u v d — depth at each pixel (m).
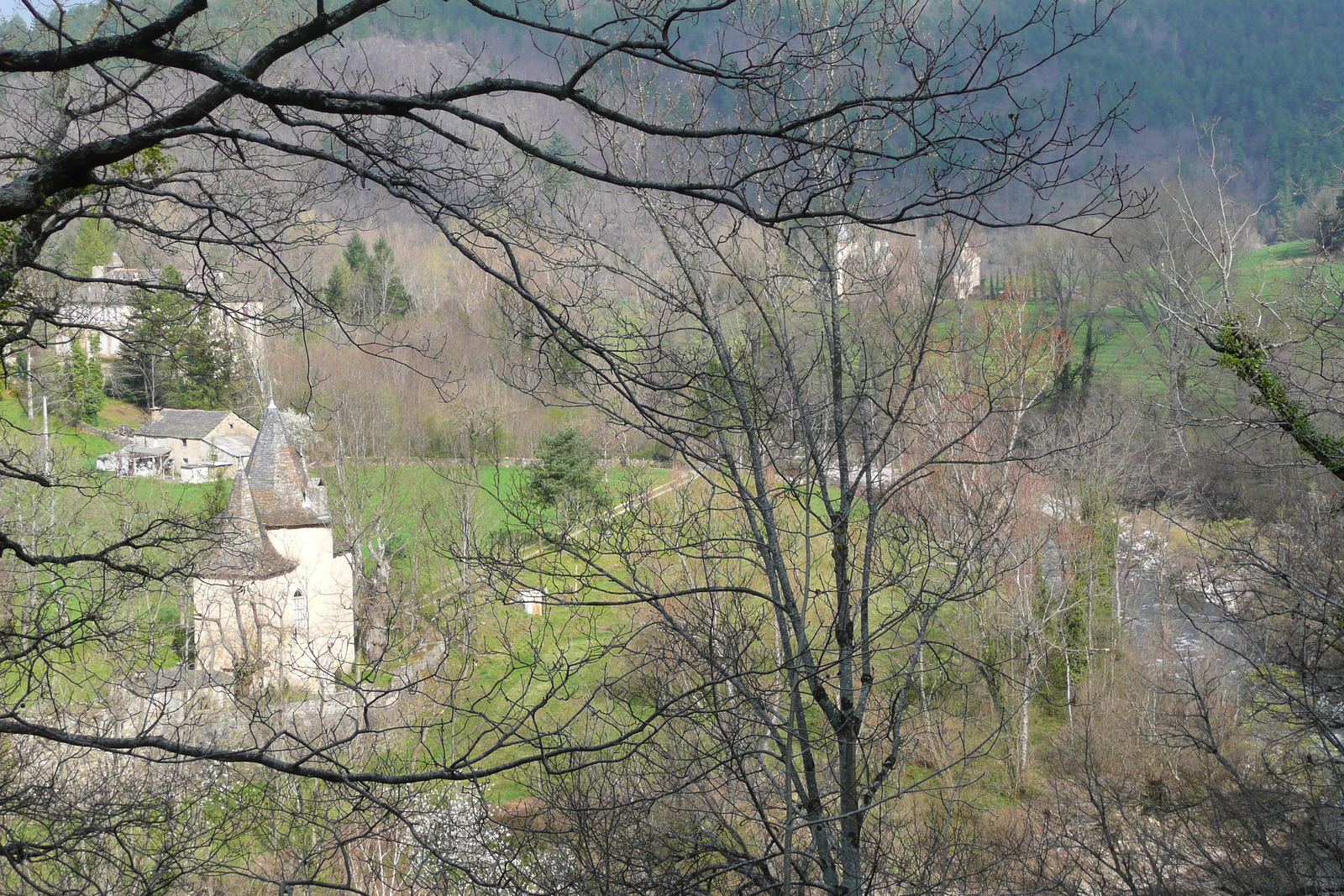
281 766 4.69
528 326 5.64
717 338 7.26
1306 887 9.49
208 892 8.73
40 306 8.05
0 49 3.88
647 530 8.52
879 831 8.63
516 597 8.03
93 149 4.09
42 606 10.04
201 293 7.21
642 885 6.44
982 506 9.92
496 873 6.37
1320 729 9.52
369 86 5.29
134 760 9.88
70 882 8.28
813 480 7.71
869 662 7.74
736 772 7.03
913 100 3.88
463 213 4.32
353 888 5.81
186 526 8.76
